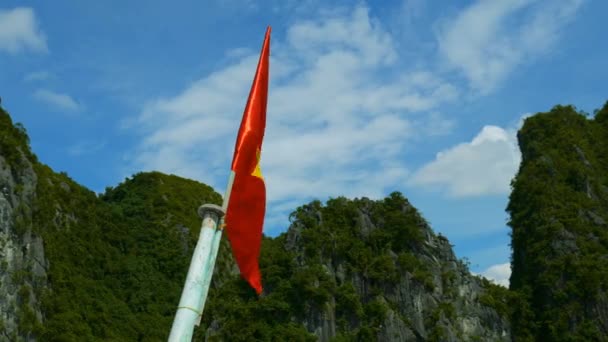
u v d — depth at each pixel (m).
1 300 68.62
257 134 13.70
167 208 118.88
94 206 108.69
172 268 106.94
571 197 95.94
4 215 72.69
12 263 72.12
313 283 78.38
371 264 83.12
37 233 78.06
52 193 94.12
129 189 126.69
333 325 77.06
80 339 77.12
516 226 99.38
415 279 82.81
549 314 85.56
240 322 74.31
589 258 87.38
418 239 87.06
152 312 97.94
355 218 88.75
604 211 95.50
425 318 80.31
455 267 87.69
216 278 104.00
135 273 103.50
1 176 73.94
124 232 111.75
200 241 12.45
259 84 14.06
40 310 74.88
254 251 13.61
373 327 77.25
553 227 91.44
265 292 79.62
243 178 13.38
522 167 106.69
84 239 98.81
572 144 103.50
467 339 80.25
